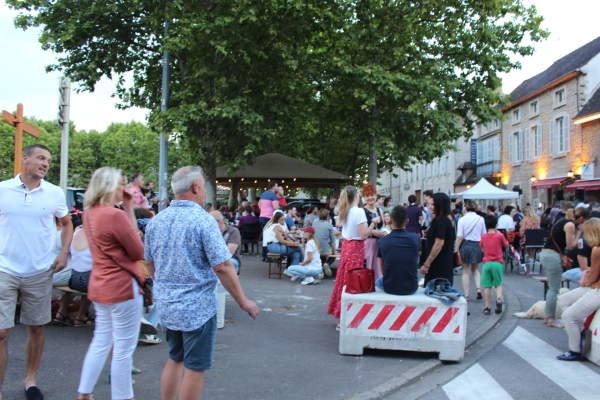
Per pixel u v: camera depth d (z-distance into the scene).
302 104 24.33
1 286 4.30
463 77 21.91
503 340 7.31
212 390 4.93
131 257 4.00
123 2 18.02
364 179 37.81
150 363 5.62
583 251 7.65
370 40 21.41
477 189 22.66
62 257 4.78
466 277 10.20
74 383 4.87
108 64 18.61
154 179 73.38
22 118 7.82
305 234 11.80
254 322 7.86
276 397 4.79
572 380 5.54
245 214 19.17
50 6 17.78
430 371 5.79
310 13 18.28
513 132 35.94
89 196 4.02
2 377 4.34
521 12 21.56
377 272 8.17
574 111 27.48
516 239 15.60
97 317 4.05
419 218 13.12
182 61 19.02
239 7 16.97
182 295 3.58
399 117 21.86
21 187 4.44
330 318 8.23
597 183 23.62
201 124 18.16
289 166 22.70
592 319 6.25
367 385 5.15
